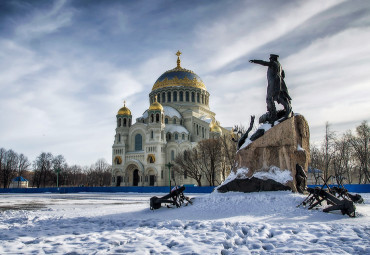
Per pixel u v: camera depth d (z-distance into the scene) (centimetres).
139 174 9638
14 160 12812
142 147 10156
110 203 3478
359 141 7000
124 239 1141
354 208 1559
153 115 9925
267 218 1561
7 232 1379
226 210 1822
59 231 1385
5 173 11769
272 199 1891
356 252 904
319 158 8144
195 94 11588
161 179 9500
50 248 1014
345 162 7356
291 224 1364
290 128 2195
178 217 1739
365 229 1230
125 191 7444
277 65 2339
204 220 1571
